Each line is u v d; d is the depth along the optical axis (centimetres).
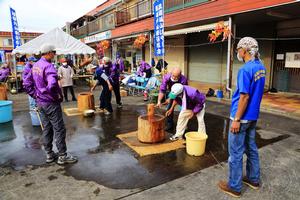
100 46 1814
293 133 513
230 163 288
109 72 775
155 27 899
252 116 276
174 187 311
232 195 290
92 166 372
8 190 310
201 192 299
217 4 817
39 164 383
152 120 453
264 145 449
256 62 273
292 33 912
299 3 629
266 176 336
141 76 1067
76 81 1507
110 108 714
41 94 362
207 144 460
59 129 375
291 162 378
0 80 1241
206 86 1190
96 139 494
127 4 1850
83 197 292
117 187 312
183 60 1438
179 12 1008
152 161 387
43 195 298
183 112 459
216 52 1225
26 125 605
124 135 511
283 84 968
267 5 669
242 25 1087
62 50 1040
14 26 1462
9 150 443
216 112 707
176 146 444
